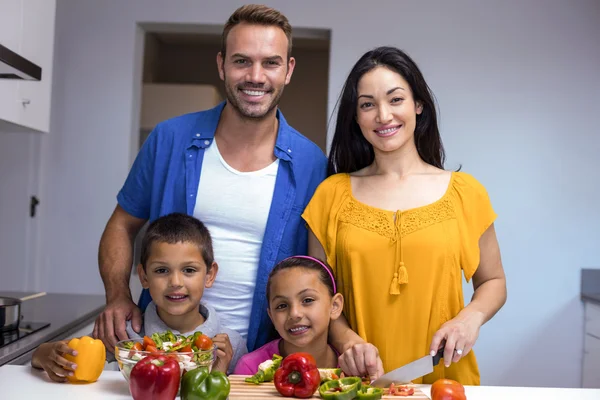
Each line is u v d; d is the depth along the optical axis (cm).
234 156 181
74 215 357
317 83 643
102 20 355
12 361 169
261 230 179
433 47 351
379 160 171
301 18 351
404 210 164
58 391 133
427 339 161
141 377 118
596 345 331
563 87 352
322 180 187
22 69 191
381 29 351
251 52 167
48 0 255
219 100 551
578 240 352
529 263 353
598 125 351
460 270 166
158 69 627
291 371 128
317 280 157
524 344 352
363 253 163
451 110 351
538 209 352
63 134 356
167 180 184
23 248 343
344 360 145
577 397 138
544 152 352
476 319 154
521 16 351
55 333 197
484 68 352
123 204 195
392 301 162
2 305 191
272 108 174
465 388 143
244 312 180
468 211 165
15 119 228
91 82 356
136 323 173
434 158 178
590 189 352
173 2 354
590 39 351
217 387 119
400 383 140
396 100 163
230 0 353
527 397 137
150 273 163
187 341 139
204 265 166
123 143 355
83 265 357
